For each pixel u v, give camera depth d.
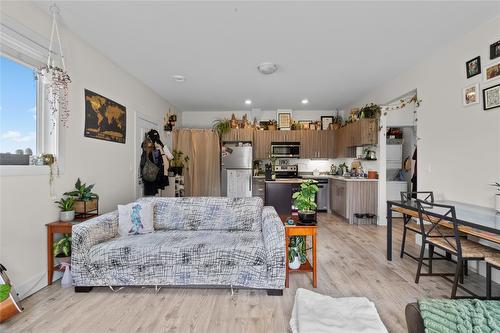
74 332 1.60
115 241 2.23
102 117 3.05
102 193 3.05
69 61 2.53
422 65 3.26
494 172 2.34
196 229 2.67
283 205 5.15
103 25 2.43
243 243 2.17
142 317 1.76
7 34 1.91
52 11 2.20
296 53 3.05
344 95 4.89
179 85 4.27
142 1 2.07
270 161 6.16
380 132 4.45
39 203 2.17
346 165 5.79
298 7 2.14
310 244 3.41
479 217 1.99
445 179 2.89
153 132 4.31
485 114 2.41
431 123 3.11
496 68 2.30
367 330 1.49
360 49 2.94
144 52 3.02
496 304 0.90
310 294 1.93
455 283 1.98
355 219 4.64
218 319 1.74
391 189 5.26
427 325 0.83
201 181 5.68
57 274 2.36
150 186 4.07
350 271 2.52
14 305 1.74
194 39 2.71
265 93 4.76
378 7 2.14
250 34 2.60
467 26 2.46
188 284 2.08
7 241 1.92
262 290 2.15
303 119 6.21
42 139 2.29
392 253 3.05
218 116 6.25
